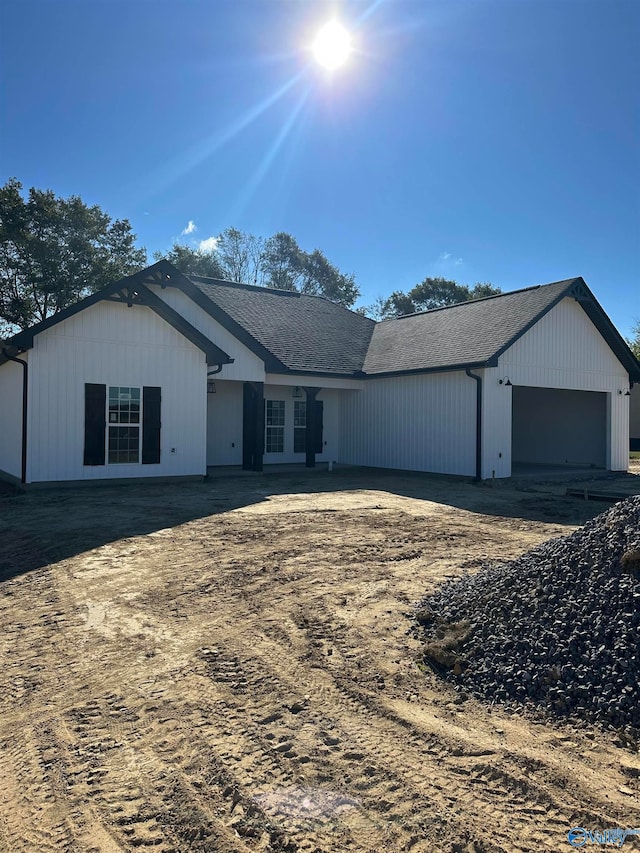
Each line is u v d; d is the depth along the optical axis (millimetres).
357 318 24469
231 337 16688
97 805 2996
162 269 15609
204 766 3305
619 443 19734
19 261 33188
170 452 14695
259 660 4688
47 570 7078
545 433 22422
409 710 3945
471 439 16109
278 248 52000
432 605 5734
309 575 6934
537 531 9594
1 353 13383
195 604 5945
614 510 5660
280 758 3377
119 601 6027
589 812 2898
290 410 20172
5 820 2900
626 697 3760
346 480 16375
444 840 2709
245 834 2773
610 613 4402
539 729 3709
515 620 4797
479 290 57406
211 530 9211
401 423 18391
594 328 18859
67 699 4086
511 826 2801
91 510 10719
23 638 5129
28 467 12781
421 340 19562
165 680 4352
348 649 4898
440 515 11000
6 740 3609
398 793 3057
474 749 3469
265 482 15508
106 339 13688
